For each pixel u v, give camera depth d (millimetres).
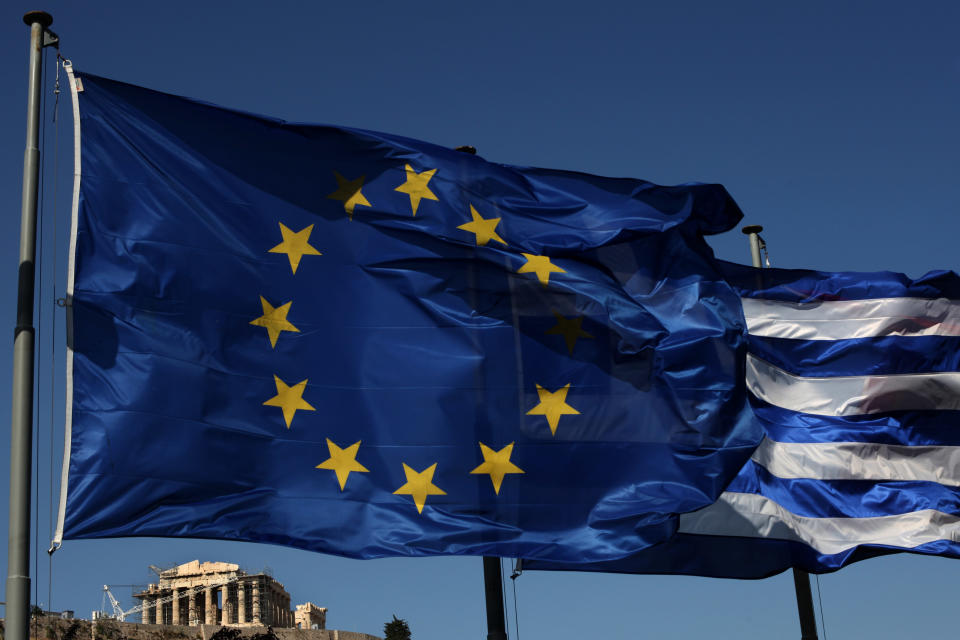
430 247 19125
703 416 19844
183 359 16891
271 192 18375
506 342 19125
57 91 16594
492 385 18891
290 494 17297
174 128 17969
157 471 16281
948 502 27391
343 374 18172
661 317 20578
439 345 18812
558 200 20109
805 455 27375
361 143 19312
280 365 17719
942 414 28406
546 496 18719
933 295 28969
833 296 29000
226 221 17891
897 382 28391
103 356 16422
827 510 26922
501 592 19750
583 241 19828
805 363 28531
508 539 18312
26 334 14984
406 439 18250
